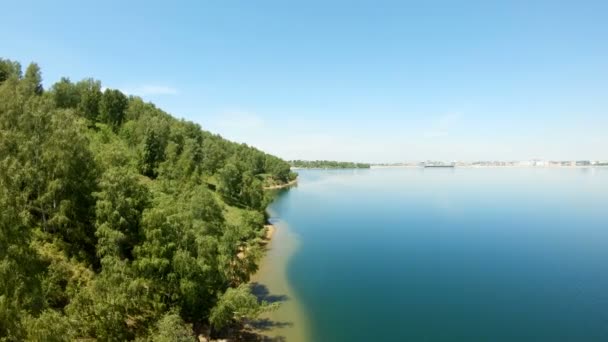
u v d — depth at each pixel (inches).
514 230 4645.7
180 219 1831.9
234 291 1727.4
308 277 2866.6
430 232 4517.7
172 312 1620.3
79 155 1952.5
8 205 1315.2
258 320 2095.2
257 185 4953.3
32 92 3376.0
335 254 3513.8
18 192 1699.1
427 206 6727.4
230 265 2204.7
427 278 2876.5
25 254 1293.1
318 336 1939.0
